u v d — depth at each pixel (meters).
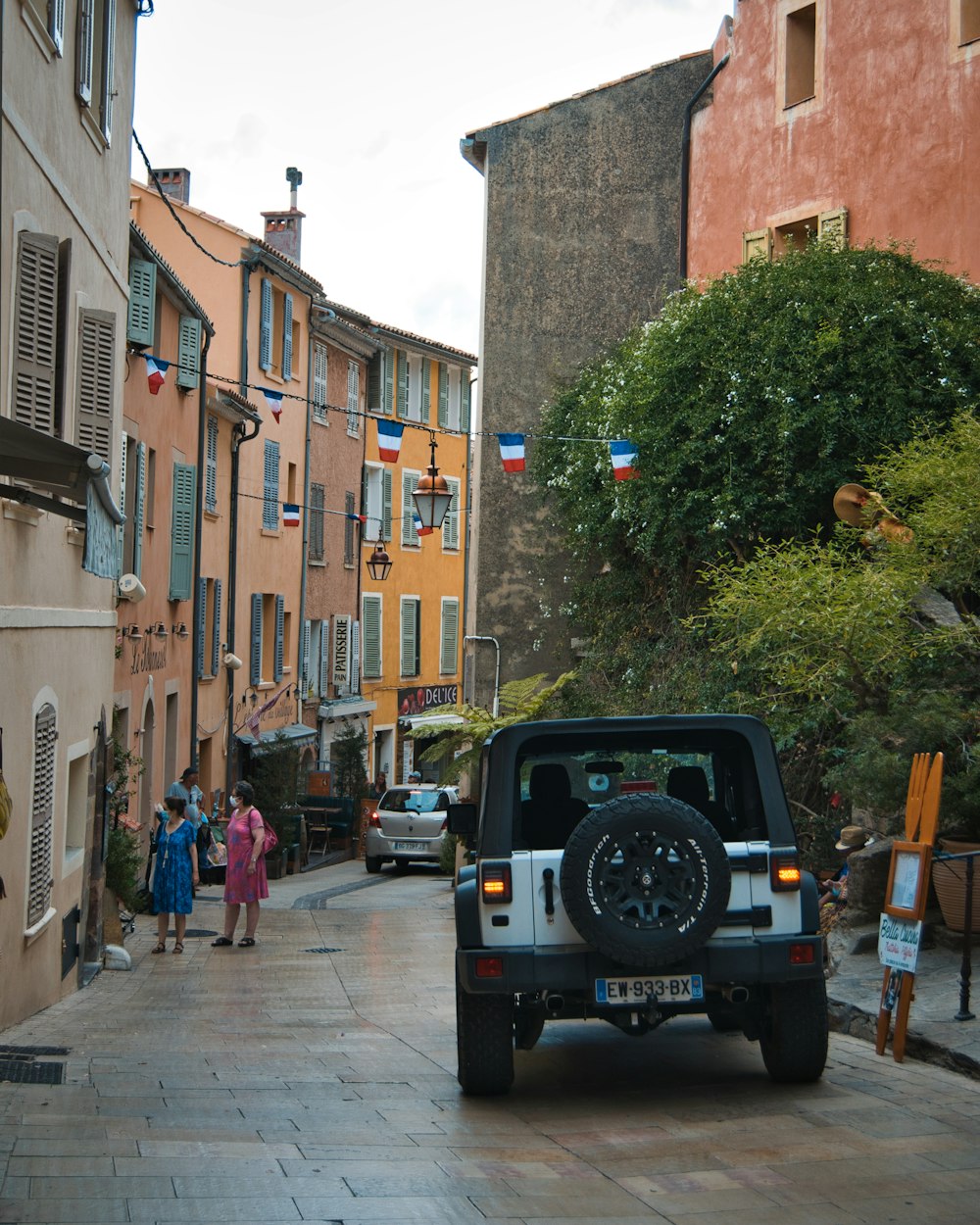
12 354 11.34
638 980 7.70
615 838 7.43
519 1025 8.69
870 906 11.59
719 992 7.84
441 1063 9.63
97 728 15.46
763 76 21.53
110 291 15.70
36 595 12.30
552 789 8.48
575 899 7.43
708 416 16.66
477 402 24.45
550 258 24.41
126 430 22.50
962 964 8.76
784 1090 7.98
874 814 11.46
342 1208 5.38
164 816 22.06
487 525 24.33
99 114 14.77
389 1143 6.78
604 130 24.36
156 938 19.19
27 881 11.84
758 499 16.44
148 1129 6.98
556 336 24.33
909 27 18.84
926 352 16.05
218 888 27.83
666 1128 7.07
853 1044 9.29
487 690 24.27
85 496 9.02
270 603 38.62
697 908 7.42
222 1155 6.32
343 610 45.41
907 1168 5.98
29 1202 5.33
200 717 30.94
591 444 20.77
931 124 18.52
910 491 12.91
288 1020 12.01
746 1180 5.85
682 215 23.48
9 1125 6.97
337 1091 8.41
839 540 14.58
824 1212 5.33
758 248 21.39
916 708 11.25
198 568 28.75
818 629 11.96
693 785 8.55
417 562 51.16
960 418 13.51
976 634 11.89
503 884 7.90
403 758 50.78
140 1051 10.14
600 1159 6.34
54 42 12.20
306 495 41.38
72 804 14.82
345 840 39.31
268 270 37.41
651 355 17.91
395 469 49.28
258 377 37.28
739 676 16.56
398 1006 12.91
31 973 12.16
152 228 36.00
